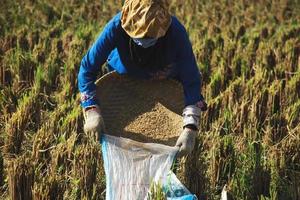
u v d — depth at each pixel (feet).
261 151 16.93
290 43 26.45
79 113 18.34
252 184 16.03
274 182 16.10
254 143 17.76
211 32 29.09
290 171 16.84
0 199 15.75
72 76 21.86
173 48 13.83
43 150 16.85
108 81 14.94
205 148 17.66
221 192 16.03
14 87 21.47
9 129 17.99
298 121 19.35
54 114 19.03
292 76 23.88
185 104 14.38
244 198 15.81
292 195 15.76
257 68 23.48
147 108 15.01
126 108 15.01
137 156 13.82
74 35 27.32
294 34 29.04
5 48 25.52
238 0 35.81
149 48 13.78
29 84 22.11
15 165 15.07
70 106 19.74
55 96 21.25
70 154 16.52
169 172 14.10
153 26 12.61
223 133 18.70
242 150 17.43
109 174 13.74
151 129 14.69
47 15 30.89
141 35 12.76
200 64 23.70
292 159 17.33
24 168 15.17
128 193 13.66
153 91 15.10
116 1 34.27
